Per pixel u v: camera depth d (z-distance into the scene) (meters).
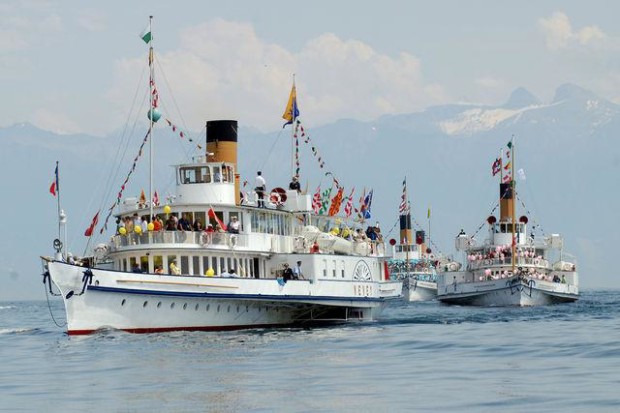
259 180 174.88
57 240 146.62
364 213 198.25
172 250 155.38
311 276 169.12
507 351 133.12
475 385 104.12
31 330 193.50
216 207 162.62
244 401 97.62
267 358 127.19
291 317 172.38
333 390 102.69
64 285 145.50
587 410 90.44
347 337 153.12
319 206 185.38
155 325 151.25
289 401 97.25
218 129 168.50
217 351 133.88
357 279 180.38
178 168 165.50
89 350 136.25
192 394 101.50
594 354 126.94
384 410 92.69
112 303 147.12
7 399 101.06
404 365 120.38
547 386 102.31
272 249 169.50
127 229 160.00
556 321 191.88
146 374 114.62
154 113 159.75
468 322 190.12
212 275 155.50
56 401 99.44
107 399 100.00
